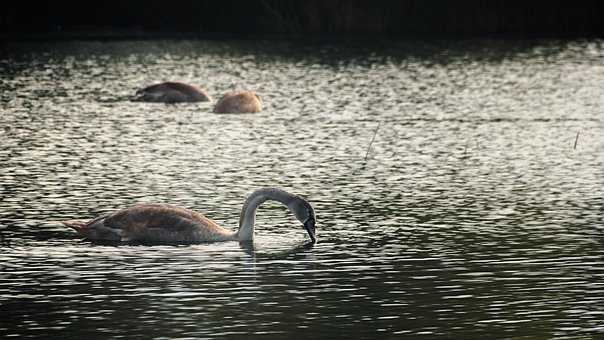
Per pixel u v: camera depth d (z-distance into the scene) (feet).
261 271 56.59
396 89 137.18
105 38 200.95
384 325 48.65
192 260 58.65
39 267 57.26
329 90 136.56
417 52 180.65
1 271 56.49
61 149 92.48
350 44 194.18
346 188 76.89
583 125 107.45
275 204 72.28
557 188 76.95
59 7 214.48
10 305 51.26
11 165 84.74
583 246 61.11
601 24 214.69
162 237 62.39
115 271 56.54
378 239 62.85
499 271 56.49
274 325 48.62
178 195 74.23
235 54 178.50
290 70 158.20
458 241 62.34
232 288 53.78
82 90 135.54
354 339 46.93
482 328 48.21
